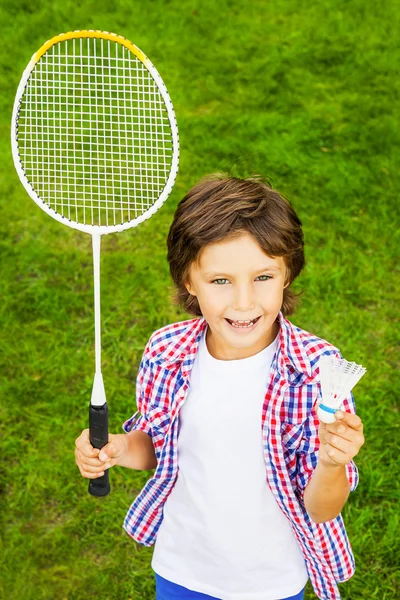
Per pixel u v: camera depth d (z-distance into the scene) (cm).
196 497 190
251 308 170
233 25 573
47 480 310
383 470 308
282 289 177
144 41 554
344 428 156
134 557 287
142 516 210
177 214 182
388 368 347
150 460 203
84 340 364
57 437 325
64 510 302
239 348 184
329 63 535
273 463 180
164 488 198
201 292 175
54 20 574
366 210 424
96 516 298
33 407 335
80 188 409
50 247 409
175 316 374
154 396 195
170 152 452
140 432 202
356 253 401
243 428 184
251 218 169
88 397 339
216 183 180
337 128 477
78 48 535
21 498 304
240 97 508
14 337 364
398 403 333
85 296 383
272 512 188
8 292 385
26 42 554
